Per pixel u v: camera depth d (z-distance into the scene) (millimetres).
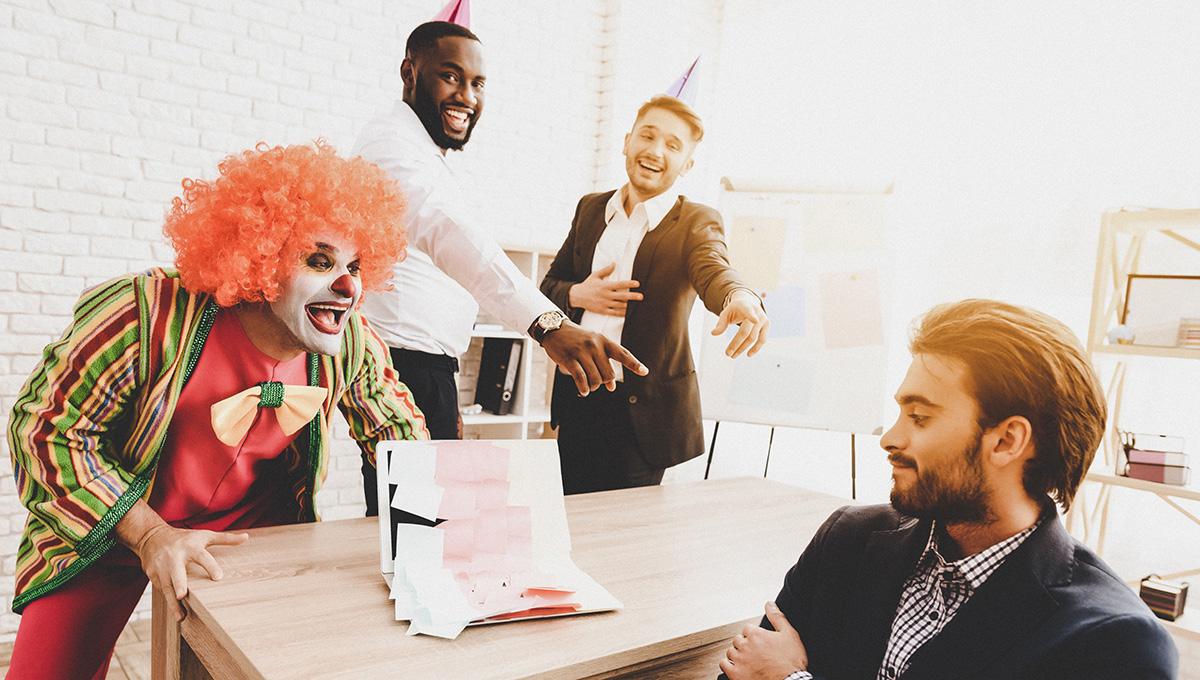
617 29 3770
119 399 1170
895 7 3250
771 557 1381
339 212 1159
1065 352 768
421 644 952
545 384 3664
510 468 1217
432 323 1979
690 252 2217
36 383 1145
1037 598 788
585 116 3812
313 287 1168
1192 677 2176
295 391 1248
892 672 895
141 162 2715
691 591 1197
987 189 2941
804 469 3512
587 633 1023
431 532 1136
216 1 2811
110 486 1146
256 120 2918
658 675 1055
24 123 2516
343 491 3180
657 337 2238
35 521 1240
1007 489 804
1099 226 2656
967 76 3008
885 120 3270
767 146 3705
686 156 2275
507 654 944
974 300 833
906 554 917
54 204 2584
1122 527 2600
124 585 1293
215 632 998
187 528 1318
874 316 2859
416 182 1725
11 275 2535
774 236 2992
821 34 3508
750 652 986
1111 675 726
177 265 1186
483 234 1593
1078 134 2729
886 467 3275
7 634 2559
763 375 2977
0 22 2455
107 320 1132
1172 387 2518
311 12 3004
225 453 1267
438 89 2043
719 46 3979
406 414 1526
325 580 1134
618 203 2383
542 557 1207
